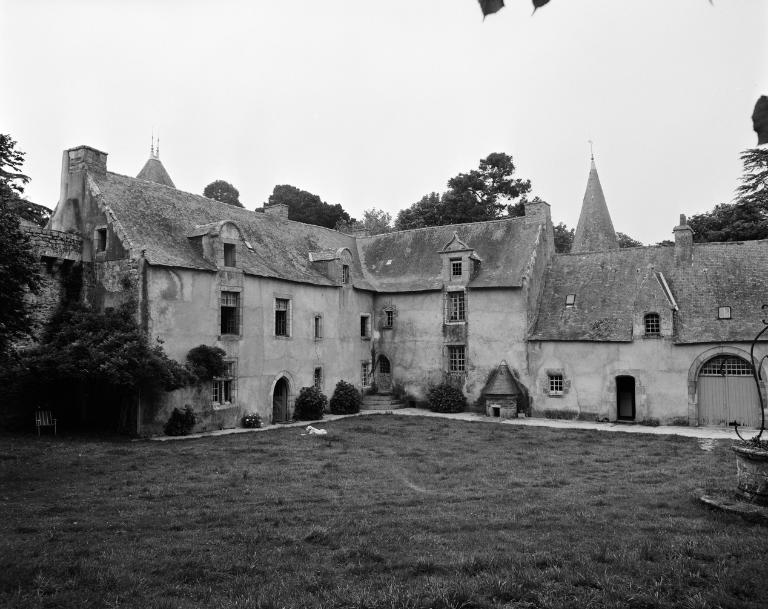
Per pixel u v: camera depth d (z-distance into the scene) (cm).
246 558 890
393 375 3678
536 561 855
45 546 946
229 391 2736
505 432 2570
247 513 1194
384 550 928
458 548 935
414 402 3594
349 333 3519
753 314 2784
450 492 1418
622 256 3362
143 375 2253
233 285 2767
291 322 3089
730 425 2766
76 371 2219
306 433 2497
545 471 1703
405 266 3819
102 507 1247
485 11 261
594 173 4600
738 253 3033
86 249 2598
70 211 2672
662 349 2895
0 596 728
